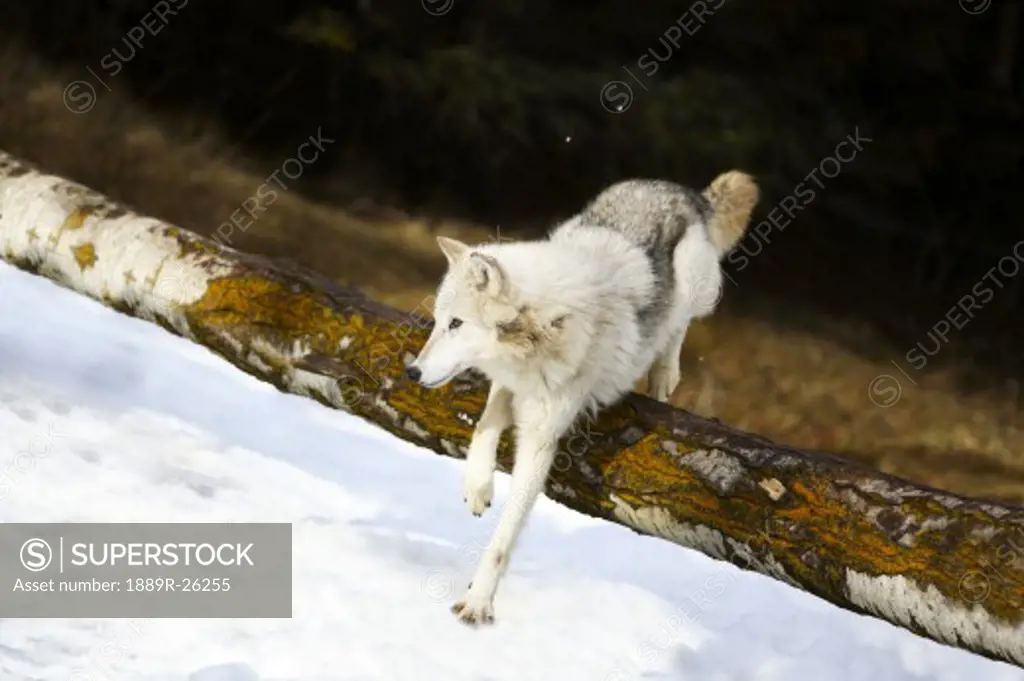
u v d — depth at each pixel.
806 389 31.31
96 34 38.34
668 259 13.70
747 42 39.72
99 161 34.06
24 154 33.19
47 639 9.11
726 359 32.28
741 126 38.09
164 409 14.09
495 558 11.12
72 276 14.83
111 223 14.71
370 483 13.78
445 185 38.72
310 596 10.48
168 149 35.78
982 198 40.28
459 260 11.73
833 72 39.66
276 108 38.75
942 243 39.66
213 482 12.17
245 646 9.60
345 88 39.22
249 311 13.35
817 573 11.01
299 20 38.38
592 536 14.08
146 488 11.63
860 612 11.11
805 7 39.31
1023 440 30.42
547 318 11.46
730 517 11.33
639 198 14.16
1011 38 40.12
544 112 38.69
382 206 37.31
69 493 11.17
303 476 13.15
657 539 14.25
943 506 10.70
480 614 10.84
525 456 11.80
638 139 38.59
